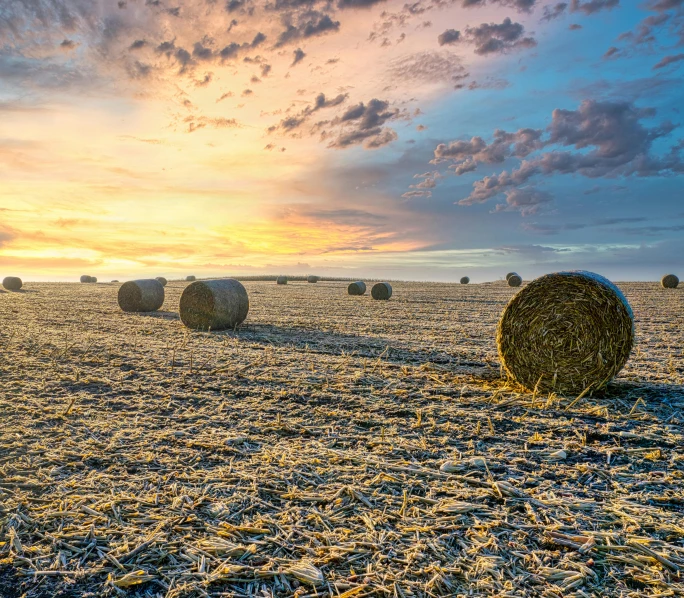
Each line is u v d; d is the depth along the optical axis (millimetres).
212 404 6305
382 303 23438
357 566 2961
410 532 3326
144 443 4898
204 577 2836
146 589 2758
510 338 7656
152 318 16500
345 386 7230
